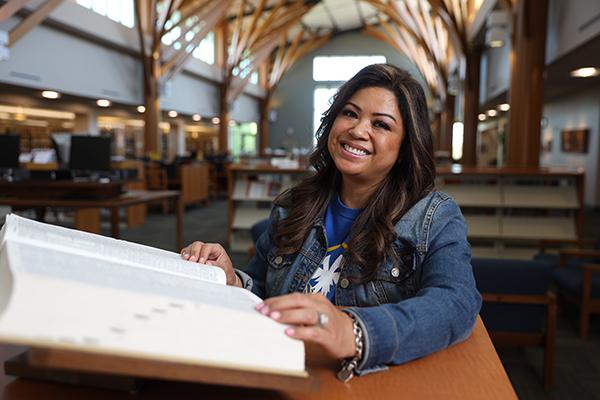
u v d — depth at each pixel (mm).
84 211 5242
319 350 719
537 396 2332
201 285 631
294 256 1067
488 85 12016
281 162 6199
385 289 921
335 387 603
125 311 445
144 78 12008
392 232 917
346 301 950
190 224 7766
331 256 1022
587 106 10617
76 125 13305
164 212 9023
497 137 19359
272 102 23938
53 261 502
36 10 8148
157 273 622
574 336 3096
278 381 494
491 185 5270
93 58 10477
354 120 962
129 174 5055
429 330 674
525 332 2373
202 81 16234
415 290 908
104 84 10891
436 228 899
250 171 5746
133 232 6879
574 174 4938
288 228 1073
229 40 17844
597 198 10062
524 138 6445
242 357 489
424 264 887
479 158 23031
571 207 5047
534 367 2654
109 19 10570
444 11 11086
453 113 15617
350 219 1029
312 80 23594
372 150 946
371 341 620
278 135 24000
